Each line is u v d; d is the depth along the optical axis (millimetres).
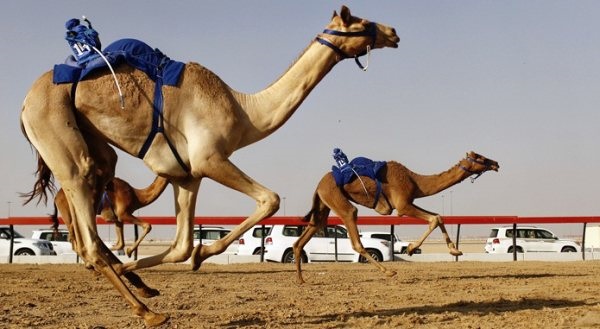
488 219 23844
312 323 8008
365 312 8945
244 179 7230
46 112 7023
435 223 15117
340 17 7875
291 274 16516
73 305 9844
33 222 22453
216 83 7453
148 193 17062
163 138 7199
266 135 7781
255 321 8148
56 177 7113
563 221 24297
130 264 7133
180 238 7246
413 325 7793
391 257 23656
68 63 7332
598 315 7836
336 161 15359
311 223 14766
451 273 16422
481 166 15539
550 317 8141
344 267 19594
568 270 17203
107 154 7586
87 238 7070
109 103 7078
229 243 7137
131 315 8867
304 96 7852
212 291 12102
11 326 7766
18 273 16594
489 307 9391
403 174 15453
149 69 7227
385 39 8023
